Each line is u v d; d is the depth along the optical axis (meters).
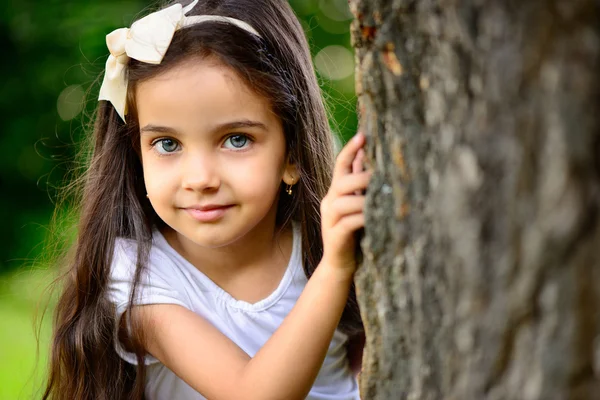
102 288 2.05
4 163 7.05
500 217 1.00
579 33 0.91
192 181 1.77
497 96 0.99
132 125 2.00
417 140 1.19
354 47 1.40
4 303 6.50
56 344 2.11
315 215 2.10
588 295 0.94
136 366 2.06
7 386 4.52
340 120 6.02
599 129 0.91
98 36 5.80
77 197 2.47
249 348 2.04
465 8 1.02
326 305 1.57
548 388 0.98
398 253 1.27
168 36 1.80
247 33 1.90
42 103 7.14
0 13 6.73
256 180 1.82
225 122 1.78
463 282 1.06
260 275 2.08
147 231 2.09
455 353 1.11
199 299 2.03
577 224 0.93
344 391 2.17
